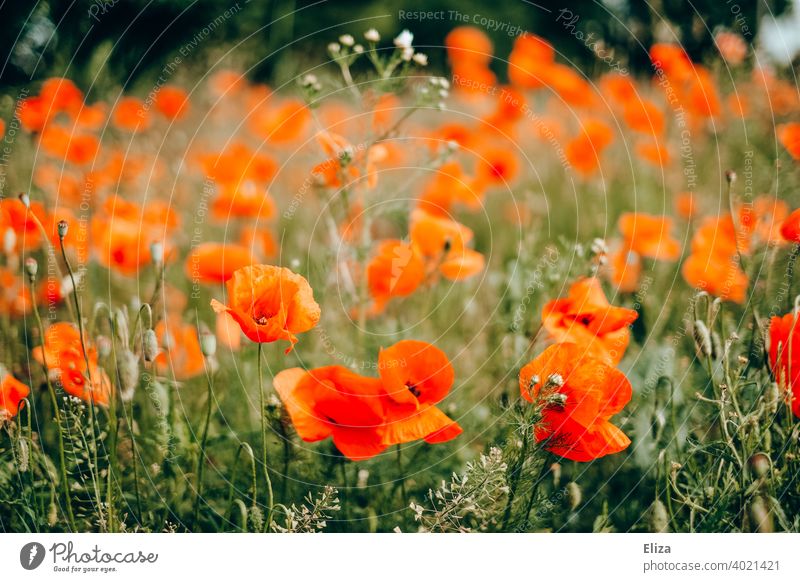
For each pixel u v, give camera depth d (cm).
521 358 115
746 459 100
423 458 110
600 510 108
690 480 105
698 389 110
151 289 128
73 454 104
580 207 175
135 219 127
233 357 117
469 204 151
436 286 135
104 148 158
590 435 100
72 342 103
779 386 101
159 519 105
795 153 128
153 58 199
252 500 104
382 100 118
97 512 101
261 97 205
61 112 151
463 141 153
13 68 150
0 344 115
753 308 108
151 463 107
